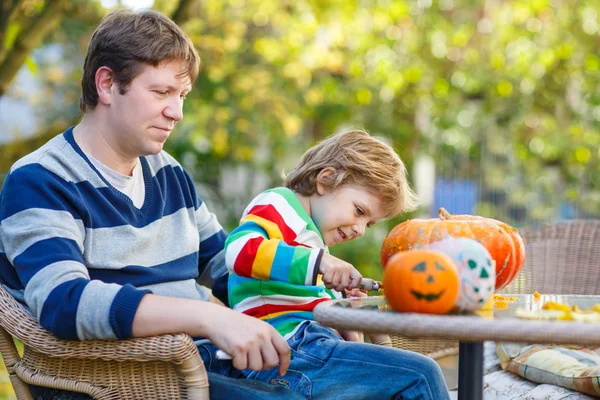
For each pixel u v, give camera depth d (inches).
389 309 60.4
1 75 151.3
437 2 318.0
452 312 57.9
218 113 281.0
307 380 73.4
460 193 355.9
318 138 339.6
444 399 72.7
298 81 298.0
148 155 79.4
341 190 82.5
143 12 76.1
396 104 332.2
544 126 336.8
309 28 290.7
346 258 272.2
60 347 63.1
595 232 112.0
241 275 70.6
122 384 64.0
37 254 64.9
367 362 73.5
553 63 323.9
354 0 292.4
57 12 151.9
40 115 265.7
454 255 57.9
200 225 89.4
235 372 76.9
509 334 48.6
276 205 78.5
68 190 70.3
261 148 315.9
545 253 111.9
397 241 69.2
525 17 318.0
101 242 72.7
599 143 323.0
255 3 281.4
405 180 87.3
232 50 275.4
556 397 82.0
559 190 343.9
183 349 60.4
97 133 75.9
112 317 60.2
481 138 352.8
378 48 313.0
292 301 78.7
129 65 72.8
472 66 325.7
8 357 70.4
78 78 252.2
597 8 315.0
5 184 70.6
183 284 80.6
